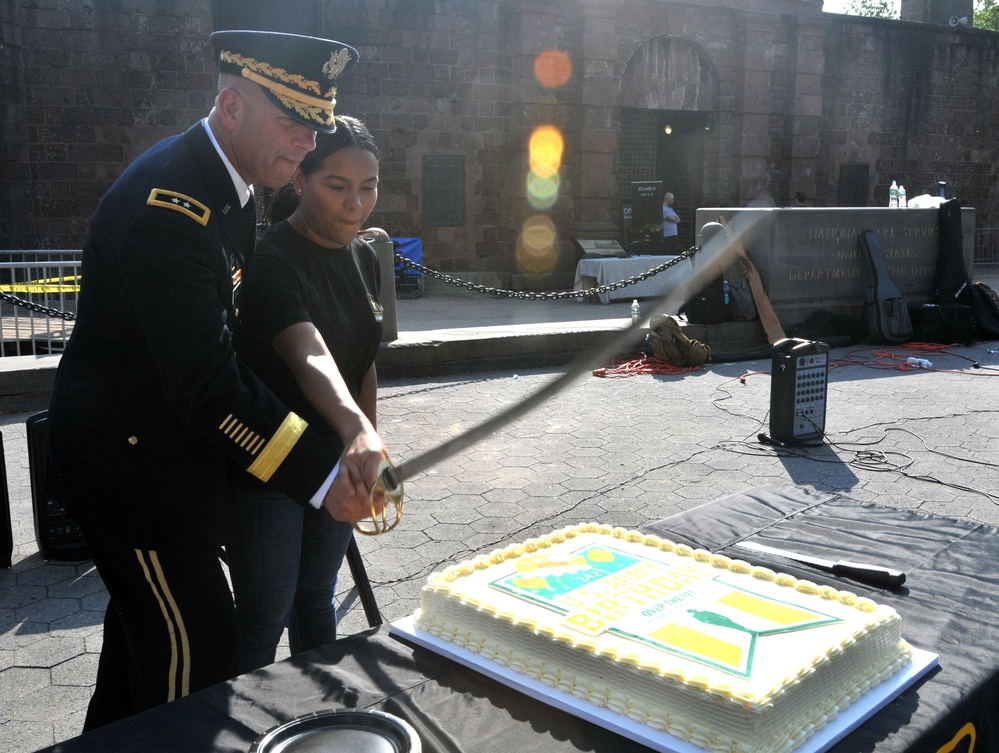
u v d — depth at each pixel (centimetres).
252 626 237
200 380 171
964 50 2195
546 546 207
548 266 1741
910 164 2191
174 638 200
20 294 1291
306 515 247
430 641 172
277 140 186
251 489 224
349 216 220
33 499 442
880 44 2106
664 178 2002
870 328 1095
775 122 1959
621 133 1895
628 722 144
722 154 1903
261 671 165
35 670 342
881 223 1136
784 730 138
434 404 794
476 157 1712
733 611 169
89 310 185
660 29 1805
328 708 152
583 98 1712
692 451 642
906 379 898
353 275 237
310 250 224
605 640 157
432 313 1333
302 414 215
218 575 205
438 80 1667
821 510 259
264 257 213
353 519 174
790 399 643
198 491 195
